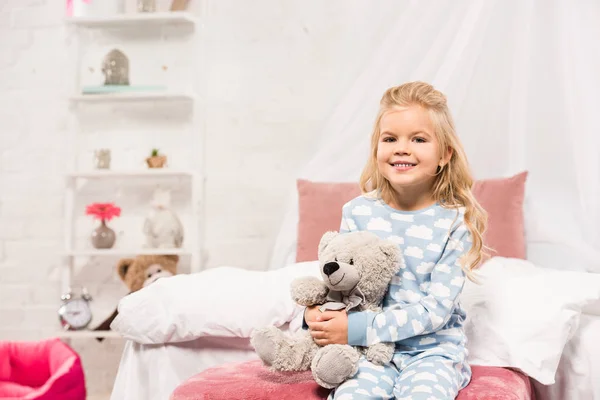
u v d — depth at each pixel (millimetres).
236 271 1938
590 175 2334
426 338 1446
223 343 1835
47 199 3119
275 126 2973
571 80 2381
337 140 2549
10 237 3121
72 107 3023
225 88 3008
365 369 1376
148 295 1813
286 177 2963
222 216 2998
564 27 2412
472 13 2459
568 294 1696
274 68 2975
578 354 1722
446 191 1561
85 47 3098
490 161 2494
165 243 2836
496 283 1779
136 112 3082
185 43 3045
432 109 1507
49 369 2295
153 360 1812
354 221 1590
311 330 1420
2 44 3131
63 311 2828
